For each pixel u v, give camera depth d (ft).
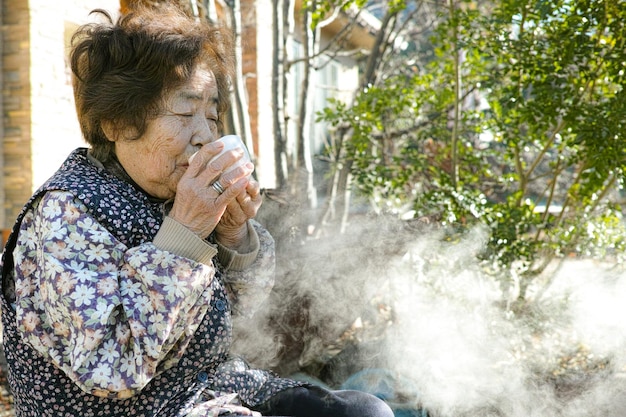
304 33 17.66
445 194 13.98
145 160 5.25
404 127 18.17
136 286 4.70
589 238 14.35
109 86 5.14
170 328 4.67
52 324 4.69
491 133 15.99
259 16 27.58
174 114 5.19
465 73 17.08
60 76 19.25
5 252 5.13
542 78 13.01
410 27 26.86
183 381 5.23
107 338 4.59
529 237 14.53
